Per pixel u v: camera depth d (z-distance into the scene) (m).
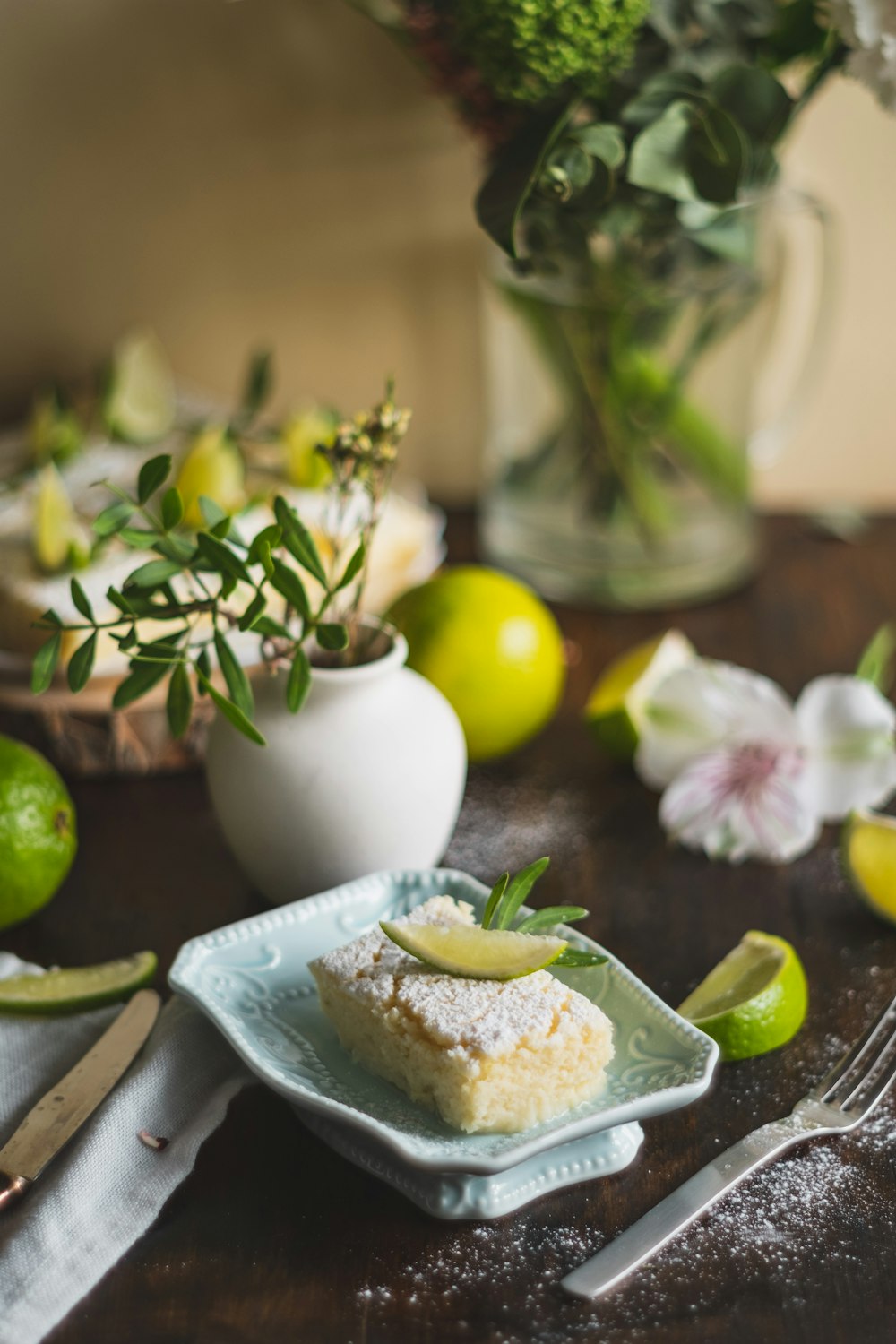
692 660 0.74
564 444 0.81
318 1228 0.56
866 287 0.88
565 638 0.82
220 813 0.65
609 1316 0.53
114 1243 0.55
